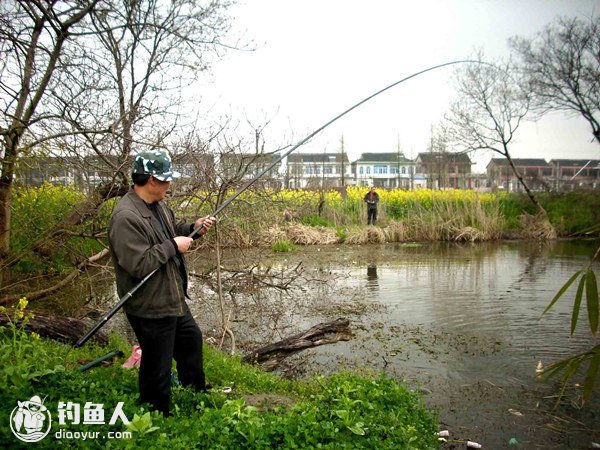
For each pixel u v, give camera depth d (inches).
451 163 1279.5
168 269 122.5
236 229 305.0
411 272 499.5
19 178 245.3
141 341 123.0
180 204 281.9
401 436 124.3
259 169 293.7
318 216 832.9
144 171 122.0
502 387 207.8
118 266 120.8
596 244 759.7
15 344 155.6
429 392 202.5
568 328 294.0
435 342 266.4
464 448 159.3
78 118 246.1
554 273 490.0
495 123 940.0
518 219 908.0
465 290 407.5
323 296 382.6
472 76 940.6
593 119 871.7
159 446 101.0
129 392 135.7
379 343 264.7
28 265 283.4
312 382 190.7
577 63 868.6
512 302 362.0
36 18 237.9
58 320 207.2
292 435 113.0
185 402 134.7
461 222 825.5
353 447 112.0
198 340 141.6
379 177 2625.5
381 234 786.8
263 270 419.5
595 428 173.6
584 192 938.1
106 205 287.3
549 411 186.5
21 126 224.7
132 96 315.3
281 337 273.1
